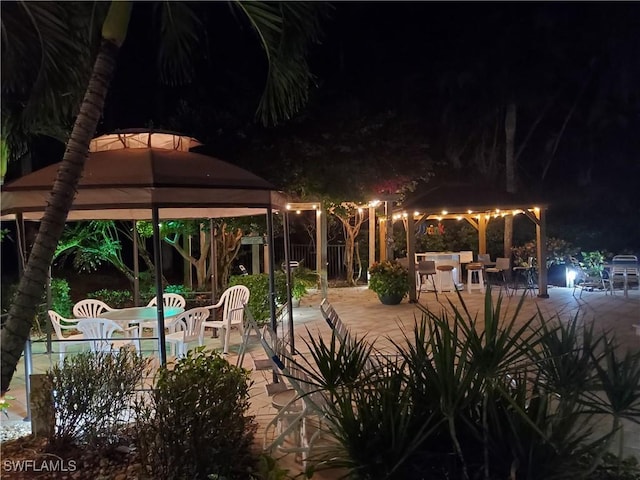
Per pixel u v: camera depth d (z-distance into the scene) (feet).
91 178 16.60
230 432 12.07
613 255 57.11
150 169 17.16
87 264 39.52
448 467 9.65
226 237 40.37
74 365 13.85
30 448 13.42
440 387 9.49
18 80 15.05
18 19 13.97
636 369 9.68
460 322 10.11
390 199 44.75
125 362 14.12
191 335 23.48
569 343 9.95
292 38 15.66
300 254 61.77
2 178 13.65
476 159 68.90
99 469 12.32
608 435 9.41
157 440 11.50
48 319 23.95
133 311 24.98
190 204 17.38
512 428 9.25
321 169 40.98
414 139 47.98
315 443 13.37
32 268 11.06
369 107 50.93
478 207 41.68
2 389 10.85
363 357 11.41
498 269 48.37
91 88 11.56
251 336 24.56
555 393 9.91
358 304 41.55
